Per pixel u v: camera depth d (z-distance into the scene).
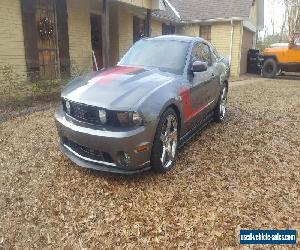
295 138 6.00
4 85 8.60
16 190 3.81
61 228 3.15
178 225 3.22
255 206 3.58
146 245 2.94
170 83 4.45
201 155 5.01
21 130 6.06
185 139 5.09
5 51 8.96
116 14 14.77
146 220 3.29
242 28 20.84
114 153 3.78
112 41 15.23
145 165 3.98
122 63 5.35
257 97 10.68
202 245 2.96
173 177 4.21
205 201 3.66
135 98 3.90
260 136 6.06
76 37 12.11
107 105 3.79
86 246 2.91
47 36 10.32
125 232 3.11
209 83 5.74
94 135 3.79
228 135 6.07
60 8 10.64
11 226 3.16
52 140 5.48
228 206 3.57
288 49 18.72
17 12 9.19
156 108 3.93
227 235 3.09
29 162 4.57
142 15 17.30
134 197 3.71
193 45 5.51
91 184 3.98
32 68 9.64
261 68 20.36
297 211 3.50
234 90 12.55
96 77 4.52
